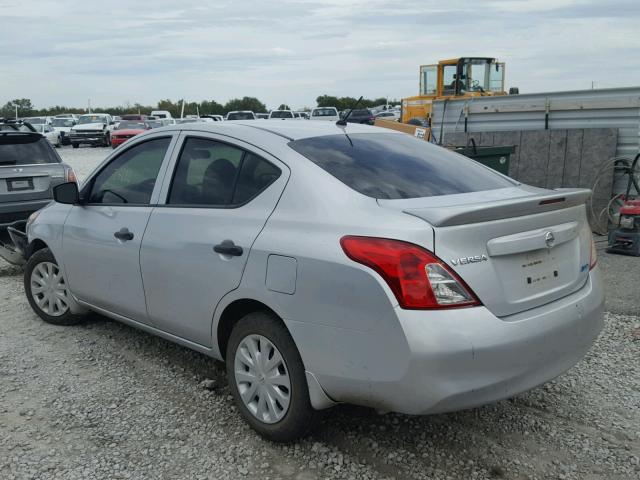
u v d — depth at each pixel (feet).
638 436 11.41
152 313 13.44
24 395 13.25
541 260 10.29
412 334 8.94
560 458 10.77
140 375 14.23
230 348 11.73
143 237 13.32
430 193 11.00
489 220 9.57
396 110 136.15
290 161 11.29
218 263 11.51
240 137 12.34
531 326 9.61
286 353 10.61
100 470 10.52
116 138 99.14
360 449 11.10
